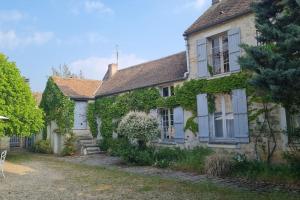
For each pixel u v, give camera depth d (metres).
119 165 16.14
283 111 12.15
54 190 10.18
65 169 15.32
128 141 18.50
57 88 24.69
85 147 22.48
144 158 15.60
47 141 25.52
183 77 16.52
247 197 8.43
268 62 8.64
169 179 11.61
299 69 7.89
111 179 11.98
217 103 15.23
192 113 16.05
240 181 10.77
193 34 16.09
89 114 24.17
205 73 15.33
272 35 8.88
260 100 12.82
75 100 24.19
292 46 8.27
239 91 13.62
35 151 26.58
